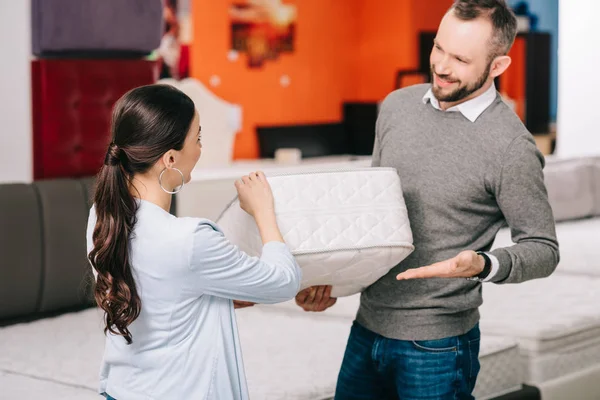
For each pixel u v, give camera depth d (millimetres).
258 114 8469
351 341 2516
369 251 2223
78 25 4340
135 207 1918
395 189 2301
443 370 2324
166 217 1915
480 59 2217
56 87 4328
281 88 8664
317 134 8812
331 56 9125
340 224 2217
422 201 2340
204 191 4801
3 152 4270
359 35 9367
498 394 3768
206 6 7953
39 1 4238
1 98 4242
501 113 2293
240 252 1930
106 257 1882
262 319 4371
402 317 2355
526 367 3916
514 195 2232
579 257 5379
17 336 3967
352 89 9391
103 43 4453
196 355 1920
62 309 4359
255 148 8438
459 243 2318
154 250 1880
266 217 2119
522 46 8148
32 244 4129
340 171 2266
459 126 2309
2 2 4191
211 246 1870
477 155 2270
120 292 1864
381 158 2471
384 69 9219
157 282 1889
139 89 1956
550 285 4930
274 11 8516
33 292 4160
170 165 1937
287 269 1989
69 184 4289
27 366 3529
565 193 6426
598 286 4887
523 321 4066
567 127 7016
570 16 6906
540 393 3852
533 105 8156
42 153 4375
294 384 3283
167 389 1916
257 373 3432
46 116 4328
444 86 2260
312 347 3824
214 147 7371
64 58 4418
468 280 2336
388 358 2387
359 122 9078
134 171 1930
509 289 4840
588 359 4148
